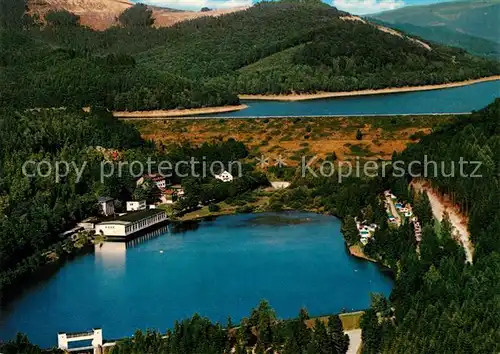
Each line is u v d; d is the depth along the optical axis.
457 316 189.25
